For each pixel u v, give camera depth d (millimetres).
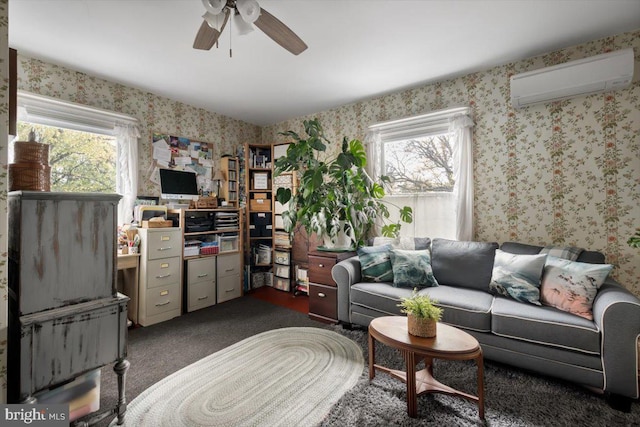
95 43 2287
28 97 2441
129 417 1520
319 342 2400
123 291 3053
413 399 1491
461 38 2264
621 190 2232
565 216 2438
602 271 1843
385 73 2854
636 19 2039
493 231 2764
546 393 1689
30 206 1283
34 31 2123
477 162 2840
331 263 2834
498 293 2248
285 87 3182
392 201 3416
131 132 3055
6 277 1247
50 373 1299
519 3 1869
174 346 2344
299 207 3225
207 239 3633
